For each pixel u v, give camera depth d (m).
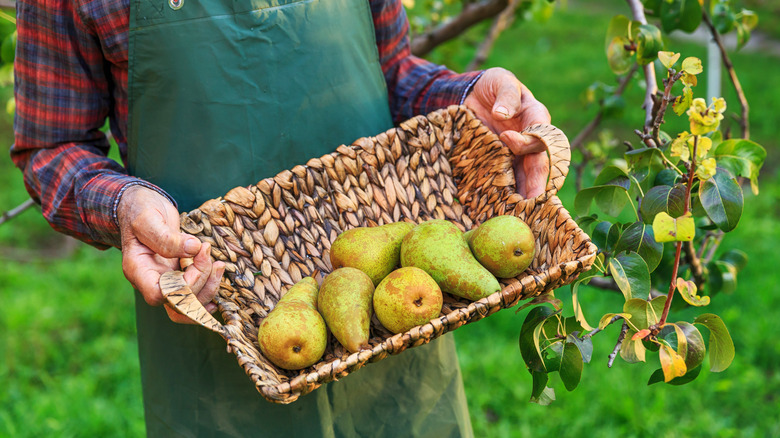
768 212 5.48
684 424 3.30
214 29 1.33
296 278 1.39
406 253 1.32
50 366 4.02
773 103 7.17
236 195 1.35
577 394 3.46
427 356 1.66
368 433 1.62
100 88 1.43
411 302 1.20
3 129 7.18
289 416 1.53
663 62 1.24
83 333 4.34
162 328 1.53
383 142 1.48
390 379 1.62
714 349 1.21
